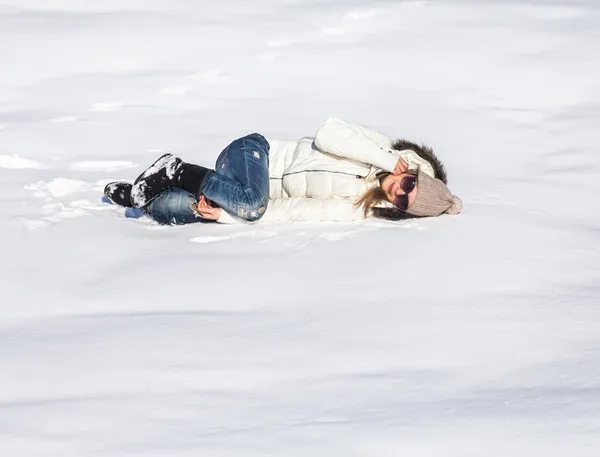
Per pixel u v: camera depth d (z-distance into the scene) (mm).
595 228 8477
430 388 5684
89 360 6102
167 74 13867
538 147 10852
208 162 10289
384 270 7484
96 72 14031
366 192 8375
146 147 10805
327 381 5777
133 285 7293
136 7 18016
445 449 5000
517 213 8781
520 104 12570
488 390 5660
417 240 8078
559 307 6863
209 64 14344
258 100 12727
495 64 14297
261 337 6383
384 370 5934
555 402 5484
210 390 5695
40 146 10781
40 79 13672
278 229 8367
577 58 14492
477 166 10211
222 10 17688
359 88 13273
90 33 15922
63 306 6996
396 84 13445
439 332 6457
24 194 9328
